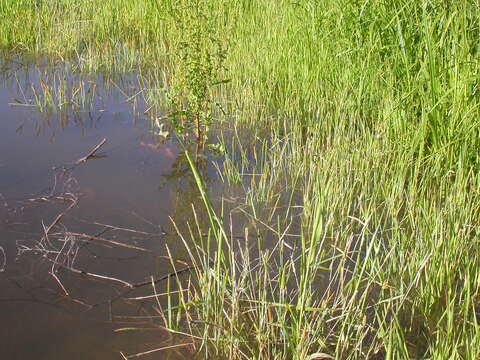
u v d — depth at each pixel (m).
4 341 2.72
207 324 2.67
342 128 4.91
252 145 5.15
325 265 3.38
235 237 3.68
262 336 2.67
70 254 3.42
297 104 5.63
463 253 3.26
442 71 4.21
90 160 4.70
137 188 4.27
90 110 5.81
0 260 3.33
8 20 8.35
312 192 4.27
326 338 2.67
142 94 6.29
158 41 8.34
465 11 4.36
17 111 5.72
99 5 9.27
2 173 4.40
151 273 3.27
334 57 5.64
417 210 3.77
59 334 2.78
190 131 5.36
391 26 4.98
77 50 7.86
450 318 2.56
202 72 4.98
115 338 2.76
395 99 4.78
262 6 7.54
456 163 4.14
